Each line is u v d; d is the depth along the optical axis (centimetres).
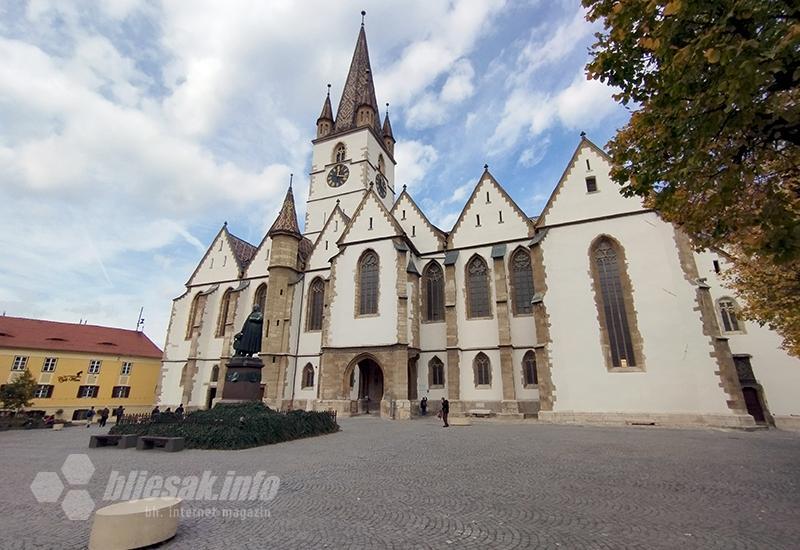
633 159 906
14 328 5900
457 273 3816
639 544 635
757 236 890
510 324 3506
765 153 749
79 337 6456
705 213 871
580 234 3183
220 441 1703
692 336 2684
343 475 1164
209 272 5288
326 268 4422
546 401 2947
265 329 4253
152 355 6981
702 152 728
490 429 2433
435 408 3591
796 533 670
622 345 2878
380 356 3503
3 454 1625
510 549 618
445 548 625
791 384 2733
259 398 2312
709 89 667
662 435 2075
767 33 586
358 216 4056
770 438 1938
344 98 6919
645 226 3003
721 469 1185
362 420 3136
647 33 792
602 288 3039
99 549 623
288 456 1502
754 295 1639
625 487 990
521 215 3784
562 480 1073
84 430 3244
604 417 2767
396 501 891
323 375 3659
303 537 683
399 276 3656
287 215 4619
